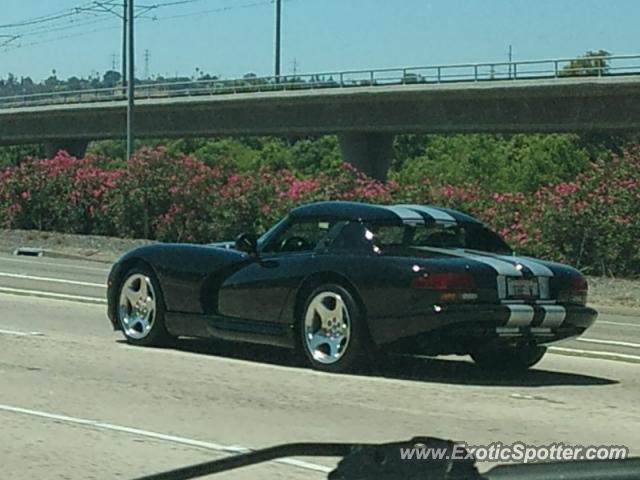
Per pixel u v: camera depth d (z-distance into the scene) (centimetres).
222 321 1225
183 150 9294
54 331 1462
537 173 6303
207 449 835
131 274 1323
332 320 1144
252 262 1209
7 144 8781
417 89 5966
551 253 2908
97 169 4012
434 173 6462
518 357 1216
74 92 8050
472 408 1004
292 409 985
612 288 2602
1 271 2591
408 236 1151
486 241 1203
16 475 761
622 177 2878
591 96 5344
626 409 1012
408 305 1083
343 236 1155
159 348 1314
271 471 771
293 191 3522
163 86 7469
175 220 3694
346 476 448
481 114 5800
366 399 1034
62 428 905
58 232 3997
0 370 1166
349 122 6412
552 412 991
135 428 906
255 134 6938
